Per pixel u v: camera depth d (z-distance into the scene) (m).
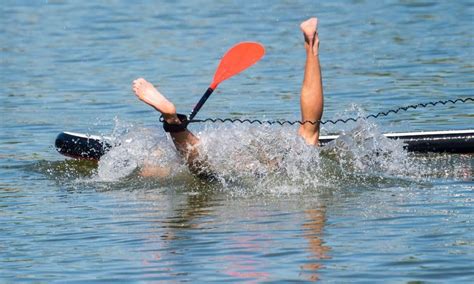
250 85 47.38
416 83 46.34
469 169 31.17
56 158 34.69
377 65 51.28
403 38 59.12
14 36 64.94
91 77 51.06
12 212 28.16
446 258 22.61
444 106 41.16
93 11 73.81
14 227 26.61
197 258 23.22
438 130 36.28
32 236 25.70
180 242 24.55
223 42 60.19
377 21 65.69
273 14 70.00
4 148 36.56
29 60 56.56
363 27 63.75
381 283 21.25
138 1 77.75
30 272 22.83
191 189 29.95
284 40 60.12
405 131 35.19
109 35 64.06
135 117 41.50
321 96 30.48
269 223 25.89
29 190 30.66
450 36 59.00
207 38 61.78
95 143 33.84
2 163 34.25
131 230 25.86
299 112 41.06
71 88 48.41
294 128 31.67
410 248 23.39
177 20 68.88
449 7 69.25
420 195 28.23
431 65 50.56
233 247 23.94
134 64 54.16
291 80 48.16
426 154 33.03
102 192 30.12
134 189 30.31
